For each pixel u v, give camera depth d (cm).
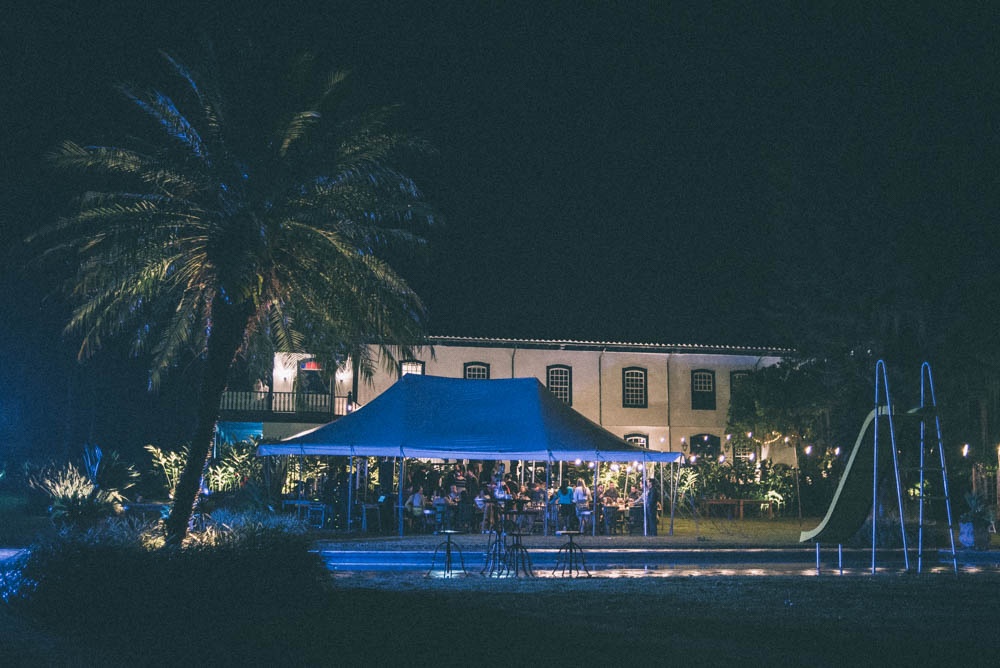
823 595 1269
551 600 1216
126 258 1836
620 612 1094
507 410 2812
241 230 1745
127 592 1027
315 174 1875
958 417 3064
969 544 2391
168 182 1919
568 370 4278
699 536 2569
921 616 1060
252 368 2322
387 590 1359
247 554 1149
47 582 1025
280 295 1977
